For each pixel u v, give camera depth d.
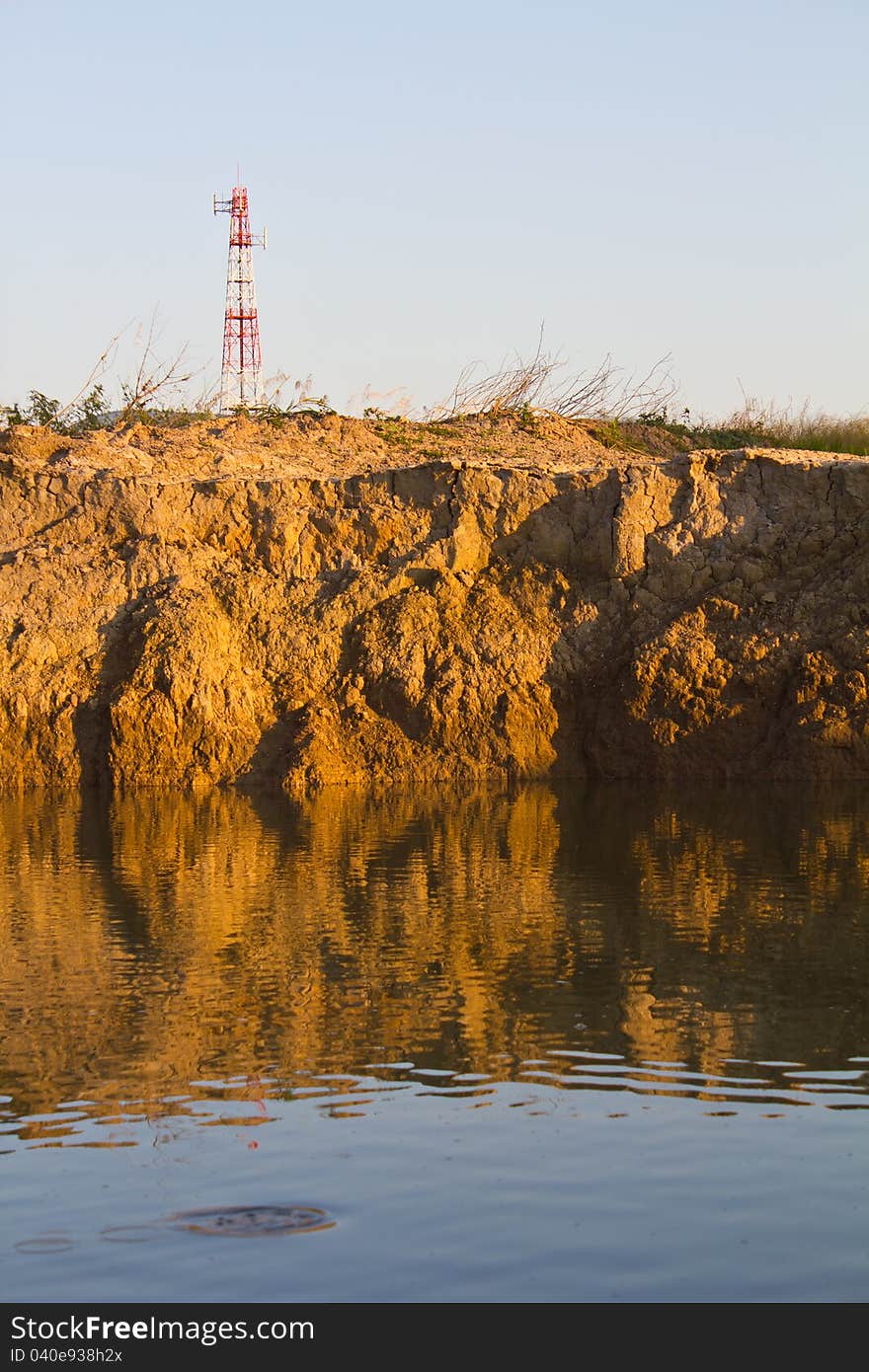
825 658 26.39
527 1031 11.06
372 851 19.03
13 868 18.00
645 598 28.00
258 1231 7.89
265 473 31.28
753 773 26.33
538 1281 7.39
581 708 27.69
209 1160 8.77
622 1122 9.27
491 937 13.98
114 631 27.92
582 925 14.45
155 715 26.61
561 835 20.25
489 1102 9.64
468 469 29.38
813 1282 7.36
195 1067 10.34
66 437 31.92
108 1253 7.71
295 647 27.92
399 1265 7.55
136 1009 11.68
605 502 28.84
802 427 36.81
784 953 13.23
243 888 16.48
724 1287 7.33
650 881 16.61
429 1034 11.01
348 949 13.55
